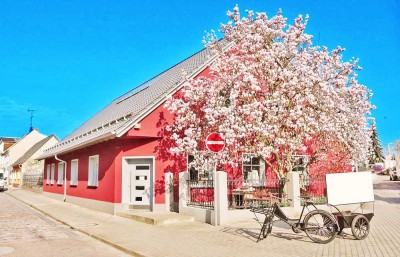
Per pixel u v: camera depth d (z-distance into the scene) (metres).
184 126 14.68
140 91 23.31
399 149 66.88
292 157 16.97
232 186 14.33
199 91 14.17
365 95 15.12
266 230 10.61
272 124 13.27
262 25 13.88
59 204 21.48
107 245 9.62
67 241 10.20
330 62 14.21
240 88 13.39
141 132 14.90
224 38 15.50
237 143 13.41
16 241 10.18
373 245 8.57
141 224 12.58
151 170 15.56
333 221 8.91
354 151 16.56
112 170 16.03
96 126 20.66
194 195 13.70
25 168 48.62
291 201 13.64
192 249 8.55
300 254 7.85
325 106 13.59
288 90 13.12
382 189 33.50
